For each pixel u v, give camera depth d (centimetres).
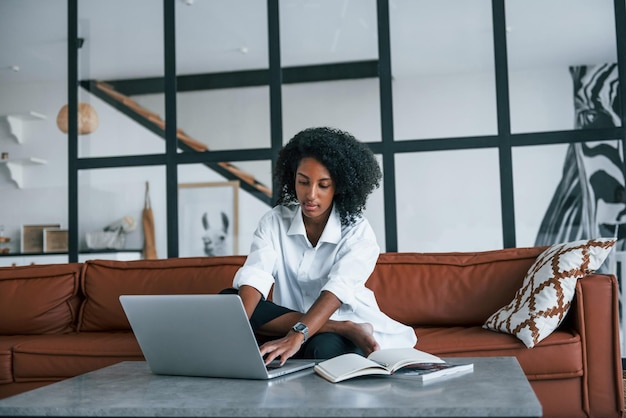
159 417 115
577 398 231
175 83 374
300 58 365
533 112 344
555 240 338
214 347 146
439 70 352
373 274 294
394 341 211
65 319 309
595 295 235
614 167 337
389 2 358
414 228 347
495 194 343
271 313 189
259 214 363
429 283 287
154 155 372
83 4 387
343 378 138
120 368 169
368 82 358
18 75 399
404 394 123
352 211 210
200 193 368
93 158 377
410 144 350
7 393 257
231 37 372
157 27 379
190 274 303
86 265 317
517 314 239
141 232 372
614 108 339
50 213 390
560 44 344
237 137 368
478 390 124
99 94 382
